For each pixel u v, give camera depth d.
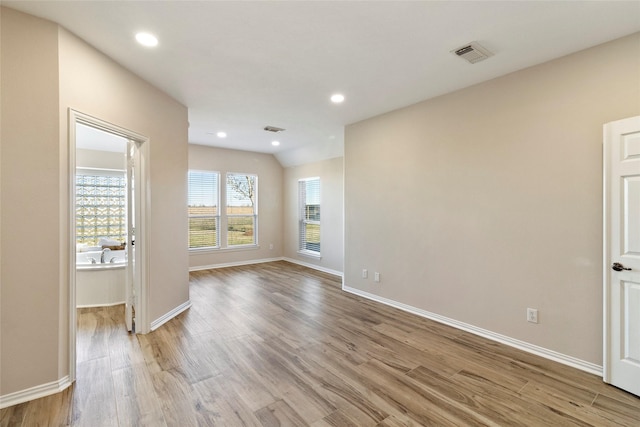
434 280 3.50
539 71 2.66
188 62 2.66
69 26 2.11
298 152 6.57
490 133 2.99
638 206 2.06
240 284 5.10
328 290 4.75
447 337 3.03
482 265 3.06
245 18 2.04
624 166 2.12
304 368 2.42
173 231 3.55
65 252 2.13
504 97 2.89
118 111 2.65
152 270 3.14
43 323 2.02
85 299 3.91
